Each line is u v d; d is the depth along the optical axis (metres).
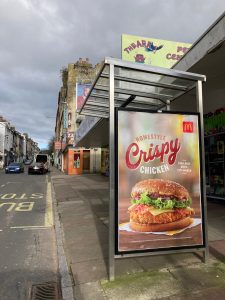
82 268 5.18
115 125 4.73
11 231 8.23
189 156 5.05
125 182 4.70
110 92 4.73
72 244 6.71
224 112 10.92
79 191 17.31
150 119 4.89
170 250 4.82
